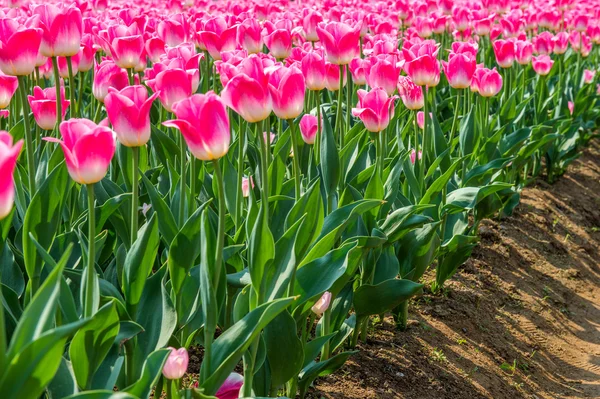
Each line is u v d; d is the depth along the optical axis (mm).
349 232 3592
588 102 8273
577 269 6215
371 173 3980
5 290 2707
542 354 4891
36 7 3357
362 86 5656
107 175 4020
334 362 3322
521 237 6301
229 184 3336
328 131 3428
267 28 4891
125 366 2615
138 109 2379
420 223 3719
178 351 2512
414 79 4199
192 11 6961
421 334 4430
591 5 9984
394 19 7750
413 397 3795
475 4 8633
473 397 4023
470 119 5117
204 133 2221
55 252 3021
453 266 4836
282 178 3615
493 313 5137
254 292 2645
